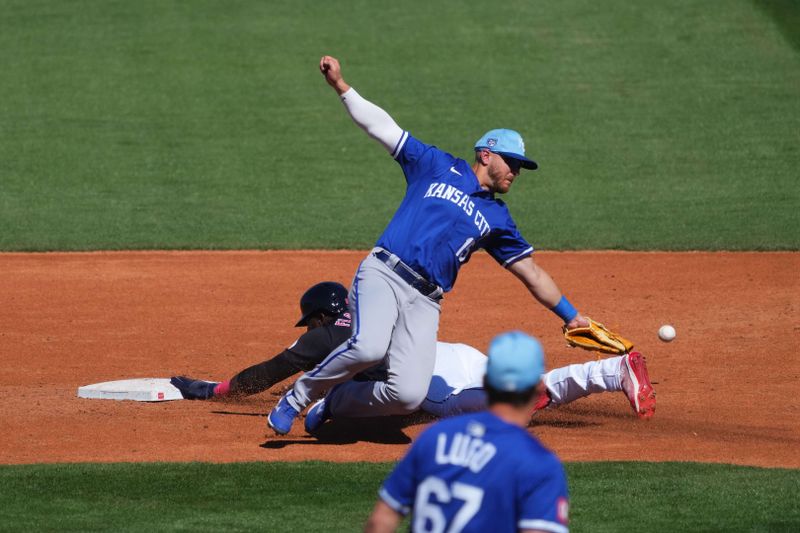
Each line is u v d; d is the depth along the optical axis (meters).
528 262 26.55
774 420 29.72
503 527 13.14
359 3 99.19
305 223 59.41
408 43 90.25
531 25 93.44
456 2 99.06
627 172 68.19
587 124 75.75
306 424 28.38
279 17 96.06
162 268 50.97
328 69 25.59
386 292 25.38
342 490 23.91
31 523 21.77
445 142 72.50
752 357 36.56
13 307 43.72
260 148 72.31
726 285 47.19
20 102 79.44
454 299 45.97
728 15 94.25
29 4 99.38
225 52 88.81
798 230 57.00
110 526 21.66
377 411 26.78
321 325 29.77
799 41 89.00
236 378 30.34
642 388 27.03
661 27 92.38
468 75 84.19
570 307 27.20
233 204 62.88
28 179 66.56
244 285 47.91
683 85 81.81
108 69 85.50
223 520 22.00
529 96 80.31
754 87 81.06
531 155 70.81
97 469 25.19
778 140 72.50
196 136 74.12
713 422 29.55
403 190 65.75
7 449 26.95
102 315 42.72
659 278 48.72
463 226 25.33
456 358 29.33
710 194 64.19
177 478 24.62
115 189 65.38
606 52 87.88
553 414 30.48
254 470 25.25
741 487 23.89
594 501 23.05
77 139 73.25
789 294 45.38
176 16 96.44
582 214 61.03
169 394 31.67
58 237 56.34
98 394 31.72
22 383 33.44
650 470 25.11
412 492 13.69
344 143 73.44
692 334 39.72
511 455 13.19
